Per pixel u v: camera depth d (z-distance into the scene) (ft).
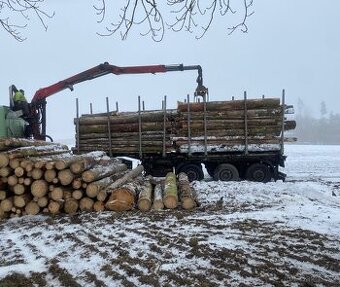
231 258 20.83
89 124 51.65
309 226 26.71
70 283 18.60
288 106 49.16
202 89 50.67
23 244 24.70
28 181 31.48
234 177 49.39
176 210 32.37
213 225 27.14
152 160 51.06
